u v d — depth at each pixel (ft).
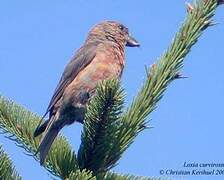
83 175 15.05
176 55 18.95
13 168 15.83
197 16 18.81
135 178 18.53
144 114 18.63
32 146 19.99
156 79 18.95
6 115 20.13
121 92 16.39
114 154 17.81
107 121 16.84
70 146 19.22
